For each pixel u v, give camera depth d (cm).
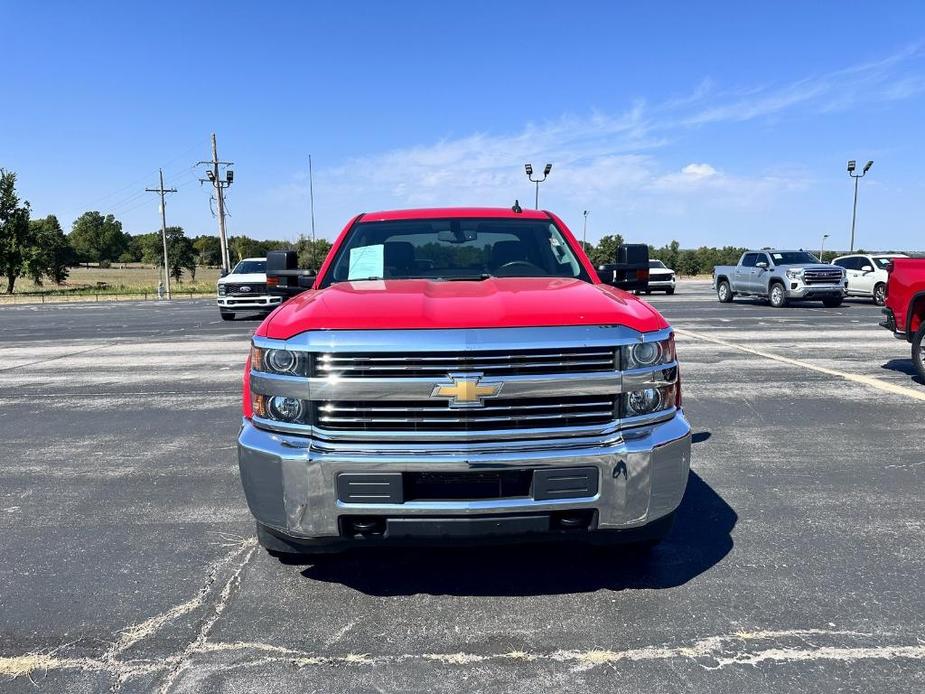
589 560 352
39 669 263
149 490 475
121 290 5147
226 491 471
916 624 287
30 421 688
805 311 1945
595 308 292
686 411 684
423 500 275
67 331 1689
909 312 813
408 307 290
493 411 275
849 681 248
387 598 315
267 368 288
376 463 271
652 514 286
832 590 317
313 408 280
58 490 476
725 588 320
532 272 417
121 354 1191
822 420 645
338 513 276
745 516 411
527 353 273
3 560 363
